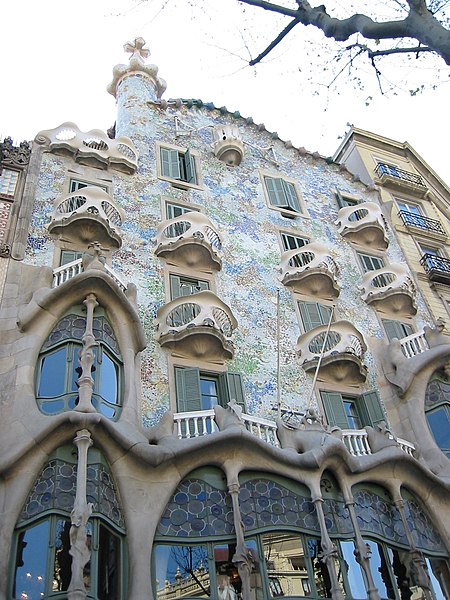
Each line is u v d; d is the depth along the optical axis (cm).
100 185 2175
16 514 1246
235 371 1841
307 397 1886
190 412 1547
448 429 1886
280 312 2105
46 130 2242
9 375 1486
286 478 1498
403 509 1602
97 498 1288
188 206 2297
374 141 3306
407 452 1758
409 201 3066
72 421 1321
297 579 1368
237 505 1398
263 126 2897
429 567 1586
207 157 2570
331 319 2067
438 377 2006
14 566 1198
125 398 1515
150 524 1336
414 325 2339
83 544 1167
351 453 1662
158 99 2764
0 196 1948
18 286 1712
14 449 1311
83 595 1110
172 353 1781
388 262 2588
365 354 2120
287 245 2384
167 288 1955
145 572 1271
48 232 1895
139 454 1380
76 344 1537
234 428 1462
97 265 1644
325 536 1401
